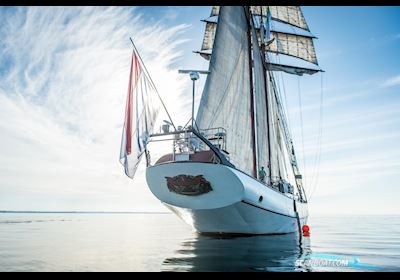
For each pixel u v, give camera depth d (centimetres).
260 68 3244
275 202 2314
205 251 1564
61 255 1462
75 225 4672
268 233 2381
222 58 2698
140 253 1513
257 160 2858
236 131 2700
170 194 2031
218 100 2623
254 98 3014
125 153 1936
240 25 2950
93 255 1455
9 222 5316
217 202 1936
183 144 2112
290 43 4594
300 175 4044
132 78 2020
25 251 1611
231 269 1120
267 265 1202
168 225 5041
